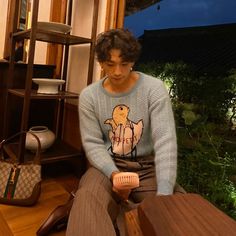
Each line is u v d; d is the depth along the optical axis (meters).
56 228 1.65
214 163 1.75
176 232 0.57
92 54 2.21
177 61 2.04
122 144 1.46
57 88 2.24
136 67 2.20
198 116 1.90
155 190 1.36
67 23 2.69
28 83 1.97
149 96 1.42
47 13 2.75
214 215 0.64
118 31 1.35
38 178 1.91
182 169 1.95
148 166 1.48
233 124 1.78
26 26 2.76
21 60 2.66
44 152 2.31
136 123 1.44
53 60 2.76
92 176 1.38
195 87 1.94
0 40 3.02
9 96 2.35
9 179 1.91
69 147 2.50
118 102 1.45
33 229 1.66
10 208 1.88
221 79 1.81
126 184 1.21
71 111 2.65
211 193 1.80
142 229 0.63
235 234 0.57
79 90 2.58
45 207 1.93
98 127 1.51
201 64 1.93
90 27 2.43
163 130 1.37
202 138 1.88
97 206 1.15
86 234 1.03
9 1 2.81
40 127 2.37
